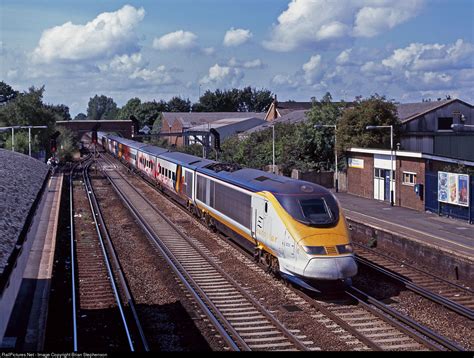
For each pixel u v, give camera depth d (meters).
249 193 20.38
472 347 12.98
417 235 25.92
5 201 13.79
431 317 15.09
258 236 19.30
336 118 47.62
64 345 13.05
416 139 44.28
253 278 18.75
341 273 16.08
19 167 21.34
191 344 13.10
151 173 46.84
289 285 17.70
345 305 15.98
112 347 12.92
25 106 62.19
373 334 13.66
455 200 30.22
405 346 12.89
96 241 25.45
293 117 66.31
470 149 45.62
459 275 18.88
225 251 22.77
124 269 20.11
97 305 16.20
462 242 24.25
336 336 13.55
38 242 23.88
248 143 54.91
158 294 17.09
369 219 30.52
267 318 14.90
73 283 17.98
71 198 38.88
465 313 15.10
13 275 12.21
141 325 14.30
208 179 26.61
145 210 34.41
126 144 66.50
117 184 49.66
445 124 46.97
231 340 13.03
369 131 42.34
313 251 16.19
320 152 48.12
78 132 103.31
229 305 16.02
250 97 138.38
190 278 18.73
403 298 16.83
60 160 70.50
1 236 11.11
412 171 34.16
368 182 39.47
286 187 18.30
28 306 15.38
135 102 130.12
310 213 17.14
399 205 35.56
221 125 74.31
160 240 25.19
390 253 23.06
